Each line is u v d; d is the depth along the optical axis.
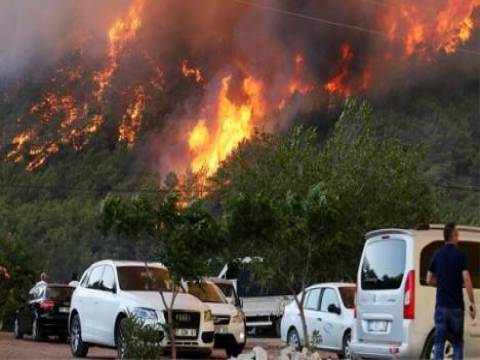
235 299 28.23
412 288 14.88
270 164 32.44
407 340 14.74
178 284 17.16
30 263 35.34
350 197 29.81
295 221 16.75
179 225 16.75
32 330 27.72
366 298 15.73
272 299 35.84
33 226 85.44
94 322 20.31
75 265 76.31
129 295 19.53
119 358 18.70
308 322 21.95
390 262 15.44
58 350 23.39
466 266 13.53
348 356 19.62
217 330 21.83
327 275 27.69
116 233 17.22
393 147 31.98
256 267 25.08
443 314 13.49
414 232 15.24
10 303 32.69
